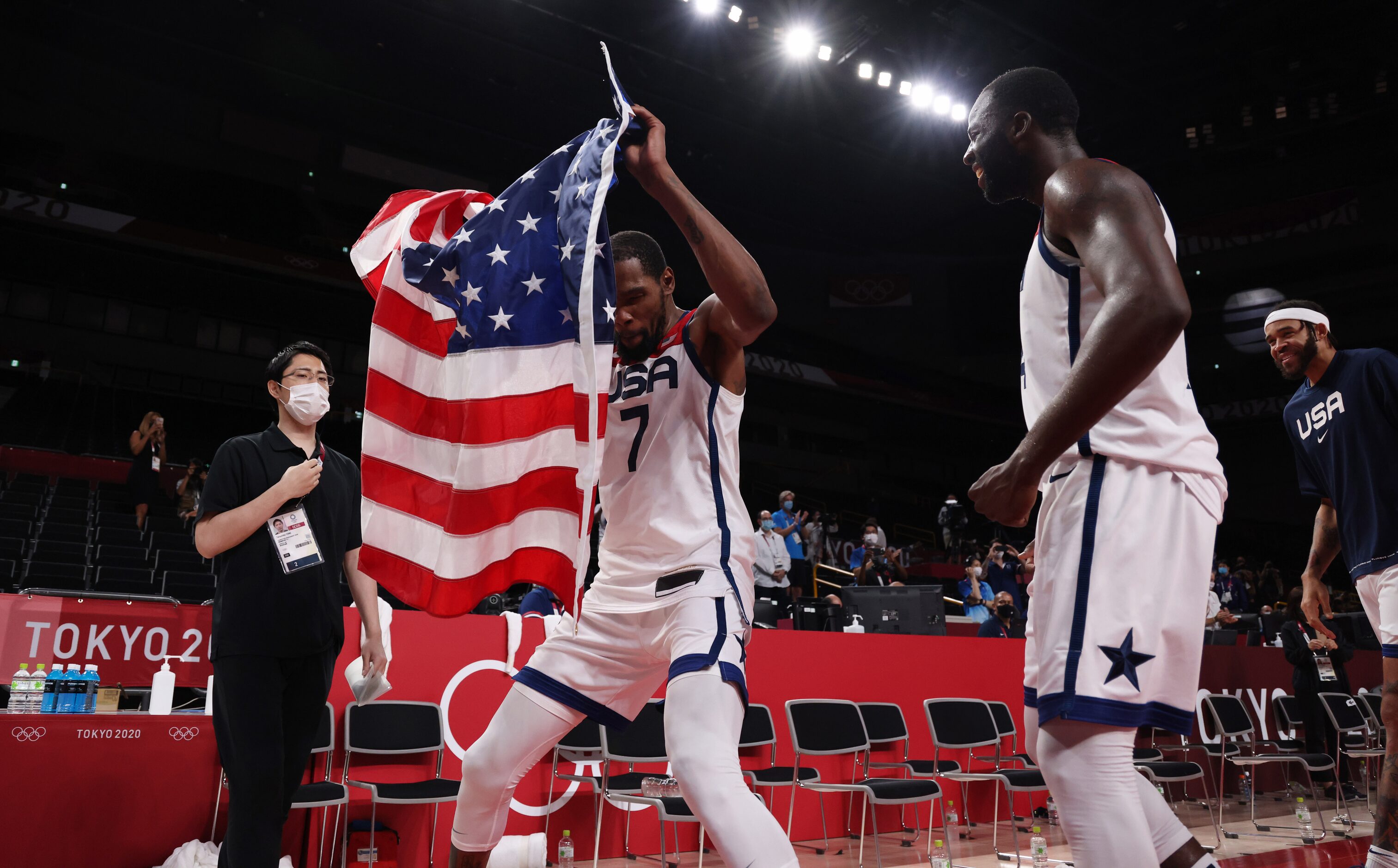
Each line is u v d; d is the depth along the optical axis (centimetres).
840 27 1733
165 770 380
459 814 218
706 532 202
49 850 349
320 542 293
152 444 1095
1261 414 2422
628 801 453
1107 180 133
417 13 1714
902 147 2120
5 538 890
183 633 414
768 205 2383
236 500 284
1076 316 146
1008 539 2092
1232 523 2469
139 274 2016
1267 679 879
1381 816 251
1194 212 2273
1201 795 809
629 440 211
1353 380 289
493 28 1759
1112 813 132
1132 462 141
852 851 553
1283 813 727
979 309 2548
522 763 214
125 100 1839
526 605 563
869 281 2570
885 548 1279
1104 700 132
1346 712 785
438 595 194
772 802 569
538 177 205
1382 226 2072
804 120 2003
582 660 211
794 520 1170
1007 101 159
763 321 189
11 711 357
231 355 2202
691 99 1948
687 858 519
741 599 201
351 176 2047
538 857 462
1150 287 120
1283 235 2180
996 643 704
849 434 2898
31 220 1756
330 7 1698
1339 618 1025
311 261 2038
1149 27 1753
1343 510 296
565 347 193
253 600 273
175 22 1727
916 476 3023
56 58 1772
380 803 434
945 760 632
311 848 432
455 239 210
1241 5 1700
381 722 450
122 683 398
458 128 2061
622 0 1680
